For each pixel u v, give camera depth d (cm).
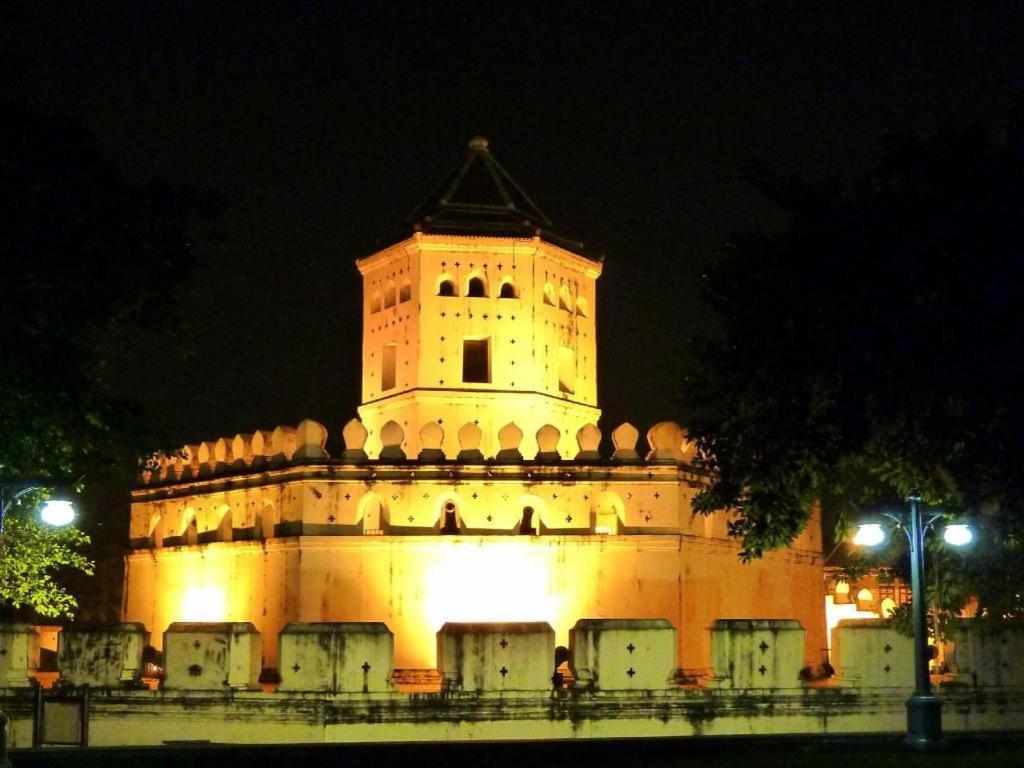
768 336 2009
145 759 1739
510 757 1759
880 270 1934
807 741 1842
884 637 2270
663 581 3170
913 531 1905
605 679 2175
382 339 4153
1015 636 2331
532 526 3256
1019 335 1850
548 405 4041
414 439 3912
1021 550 2100
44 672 3078
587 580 3175
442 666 2156
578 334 4244
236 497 3488
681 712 2175
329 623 2150
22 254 1852
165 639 2183
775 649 2233
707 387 2102
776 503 2038
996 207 1898
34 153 1903
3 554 2662
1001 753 1752
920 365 1880
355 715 2102
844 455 1995
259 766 1741
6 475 1786
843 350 1938
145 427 2048
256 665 2209
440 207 4147
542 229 4188
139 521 3953
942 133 2005
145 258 1986
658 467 3231
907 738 1844
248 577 3341
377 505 3244
